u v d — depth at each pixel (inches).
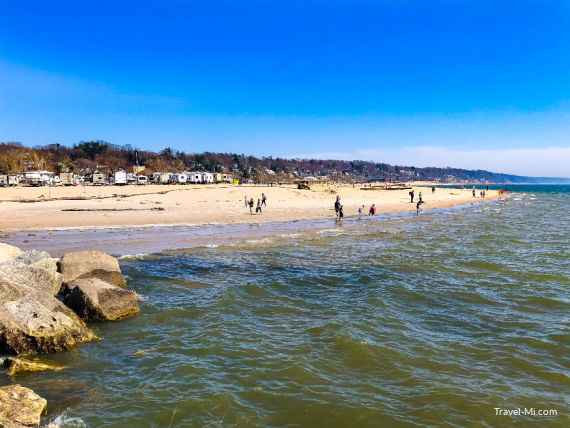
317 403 310.0
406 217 1907.0
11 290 436.5
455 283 660.7
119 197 2561.5
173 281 673.6
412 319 494.9
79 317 474.0
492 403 308.7
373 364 373.4
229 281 676.1
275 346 415.2
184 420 288.0
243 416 293.6
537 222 1673.2
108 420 286.2
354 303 561.3
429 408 302.7
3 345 386.0
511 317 500.1
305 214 1942.7
